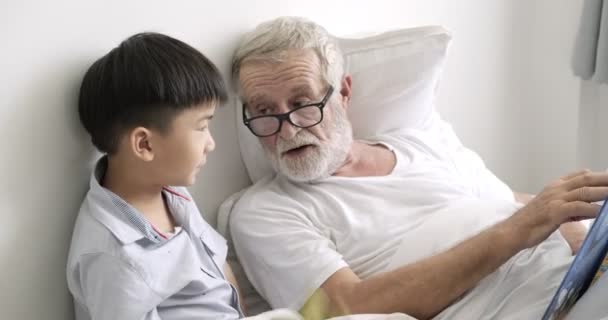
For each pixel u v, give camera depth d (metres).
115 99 0.90
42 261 0.93
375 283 1.02
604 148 2.04
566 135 2.11
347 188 1.23
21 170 0.89
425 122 1.50
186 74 0.93
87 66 0.97
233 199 1.26
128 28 1.04
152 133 0.91
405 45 1.37
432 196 1.23
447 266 0.99
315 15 1.47
